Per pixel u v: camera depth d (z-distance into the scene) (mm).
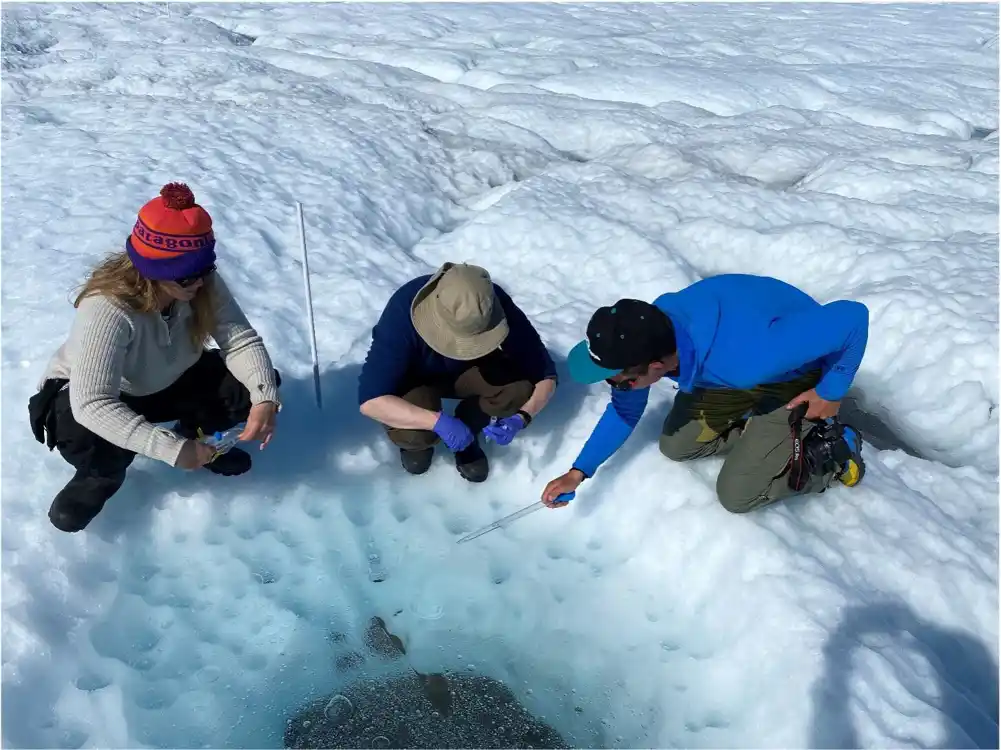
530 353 2994
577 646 2785
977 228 4914
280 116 5953
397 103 6746
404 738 2525
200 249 2422
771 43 9477
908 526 2959
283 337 3703
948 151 6043
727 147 6086
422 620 2859
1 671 2418
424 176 5449
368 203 4926
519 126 6500
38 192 4562
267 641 2738
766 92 7410
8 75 6418
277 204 4699
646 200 5086
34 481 2928
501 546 3082
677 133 6402
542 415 3447
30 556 2697
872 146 6234
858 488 3090
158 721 2490
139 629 2709
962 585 2775
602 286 4363
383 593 2928
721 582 2844
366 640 2781
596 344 2365
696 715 2564
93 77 6668
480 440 3340
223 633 2742
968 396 3660
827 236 4621
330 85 6984
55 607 2629
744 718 2502
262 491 3117
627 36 9438
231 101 6402
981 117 7266
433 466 3291
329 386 3498
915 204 5164
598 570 3004
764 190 5188
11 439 3074
